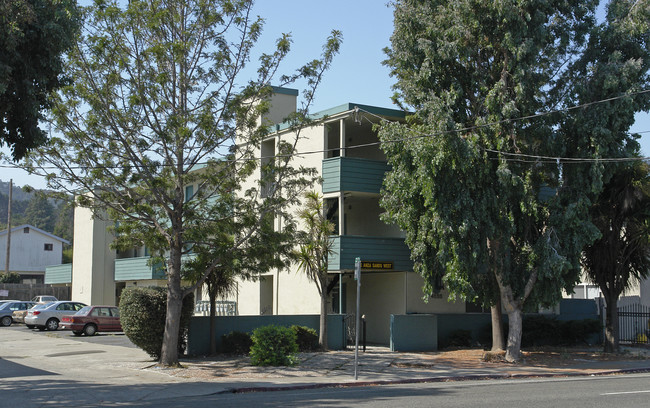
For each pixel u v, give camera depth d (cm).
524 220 1966
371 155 2755
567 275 1939
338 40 1802
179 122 1695
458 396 1256
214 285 2041
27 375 1628
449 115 1802
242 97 1769
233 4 1745
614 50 1914
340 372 1703
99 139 1730
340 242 2303
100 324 3006
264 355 1805
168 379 1559
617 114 1853
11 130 1369
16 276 5016
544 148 1897
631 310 2808
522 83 1819
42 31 1306
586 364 1952
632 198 2117
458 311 2602
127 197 1819
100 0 1658
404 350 2233
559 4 1911
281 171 1814
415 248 1998
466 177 1852
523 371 1764
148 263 1923
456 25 1875
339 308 2455
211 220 1794
